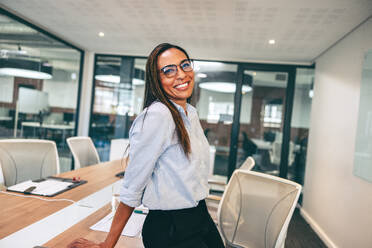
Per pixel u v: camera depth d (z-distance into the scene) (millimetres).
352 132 2725
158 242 839
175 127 844
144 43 4195
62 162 4668
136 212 1439
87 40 4305
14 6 3105
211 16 2914
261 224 1573
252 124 4867
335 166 3096
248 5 2555
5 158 2256
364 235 2334
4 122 3352
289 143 4742
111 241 855
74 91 4863
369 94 2375
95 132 5156
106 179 2215
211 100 4953
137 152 801
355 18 2604
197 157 893
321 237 3295
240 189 1729
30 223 1260
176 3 2656
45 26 3750
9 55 3336
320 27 2926
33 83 3809
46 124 4164
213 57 4809
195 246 875
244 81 4863
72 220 1326
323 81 3811
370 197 2273
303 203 4320
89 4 2867
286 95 4754
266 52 4172
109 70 5094
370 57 2400
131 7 2848
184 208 863
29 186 1795
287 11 2615
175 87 900
